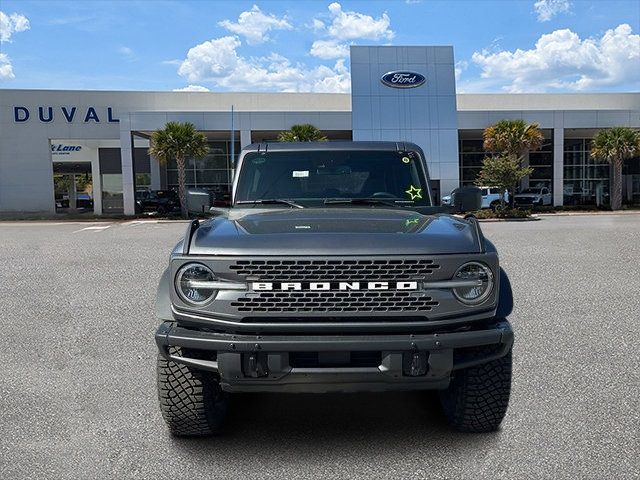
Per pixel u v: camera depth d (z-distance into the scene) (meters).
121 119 35.16
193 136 33.66
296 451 3.77
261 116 35.22
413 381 3.32
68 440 3.94
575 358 5.55
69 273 11.07
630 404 4.40
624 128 36.03
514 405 4.43
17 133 39.78
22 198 40.09
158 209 36.78
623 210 36.28
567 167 45.97
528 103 45.34
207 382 3.78
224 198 5.10
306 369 3.28
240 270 3.33
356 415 4.38
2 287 9.60
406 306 3.31
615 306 7.76
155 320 7.30
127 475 3.46
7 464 3.59
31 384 5.03
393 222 3.87
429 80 35.81
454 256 3.35
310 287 3.30
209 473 3.48
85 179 54.50
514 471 3.44
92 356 5.83
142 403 4.59
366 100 35.44
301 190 4.95
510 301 3.64
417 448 3.78
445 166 35.78
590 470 3.43
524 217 30.69
